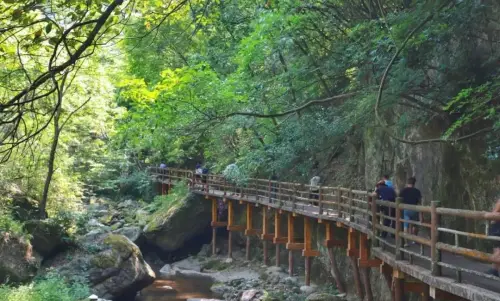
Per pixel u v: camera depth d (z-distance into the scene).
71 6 4.59
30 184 18.30
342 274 18.92
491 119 10.88
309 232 19.59
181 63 22.92
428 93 12.77
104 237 18.94
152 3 6.16
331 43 17.36
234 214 27.77
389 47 11.79
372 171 18.88
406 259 10.06
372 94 12.91
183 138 16.28
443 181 13.92
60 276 16.27
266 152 22.22
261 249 25.67
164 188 34.78
